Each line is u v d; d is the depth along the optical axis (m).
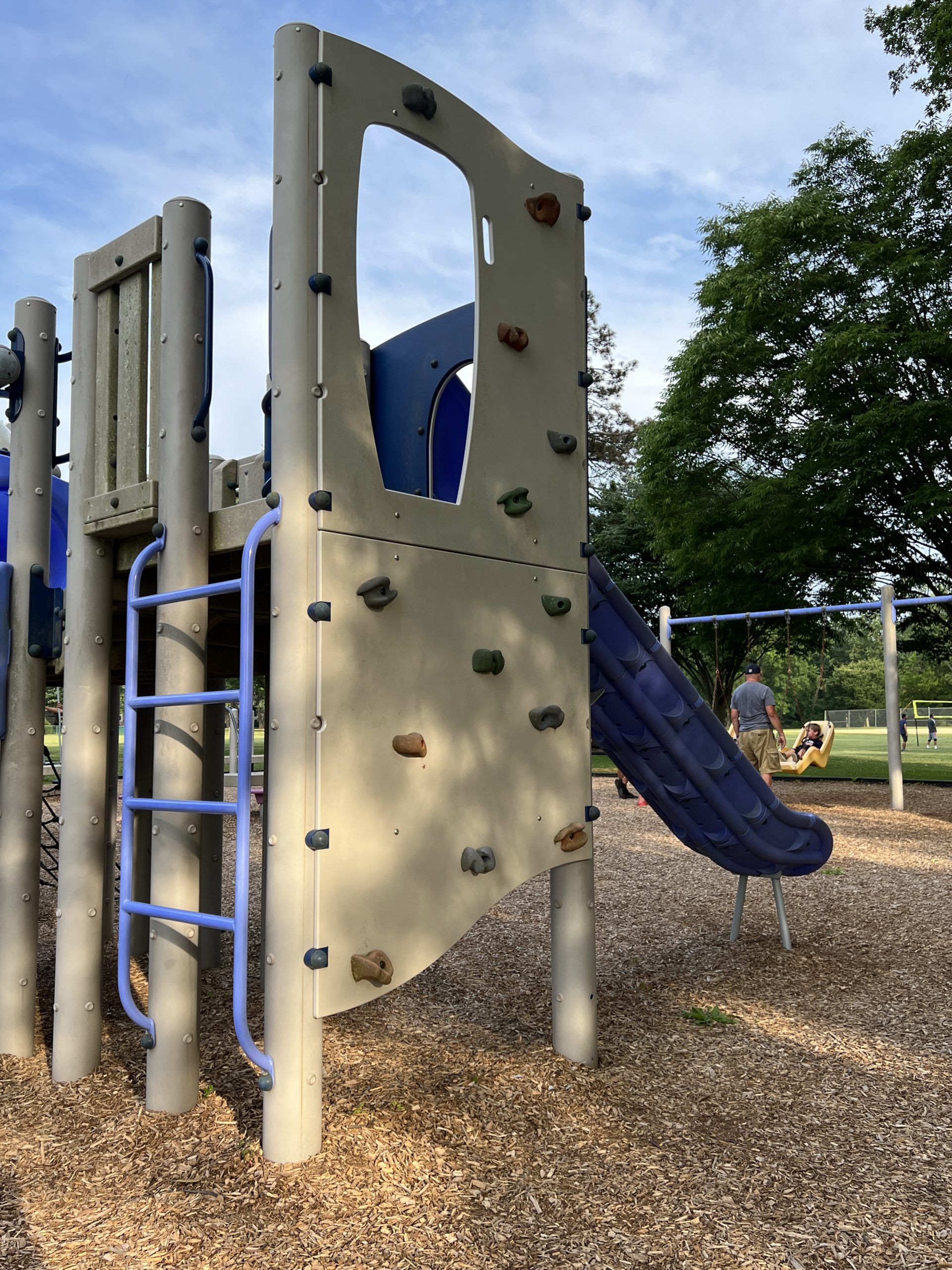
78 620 3.14
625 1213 2.25
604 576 3.64
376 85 2.69
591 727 4.05
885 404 14.86
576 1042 3.26
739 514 16.41
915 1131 2.74
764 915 5.71
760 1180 2.42
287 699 2.40
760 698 10.42
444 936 2.71
